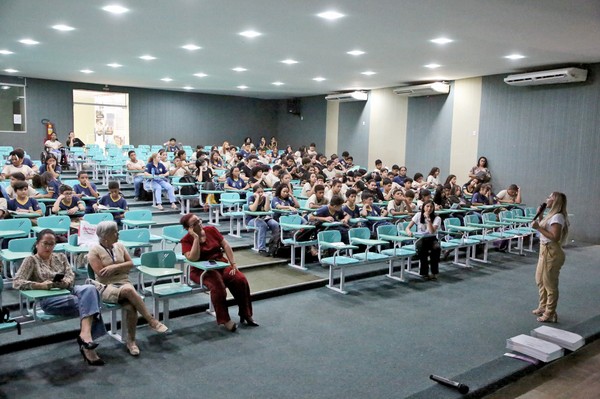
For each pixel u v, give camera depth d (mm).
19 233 5480
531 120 10961
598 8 5875
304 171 11766
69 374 3879
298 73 12070
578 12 6066
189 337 4730
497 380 3945
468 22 6688
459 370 4164
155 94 17078
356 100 15852
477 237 8203
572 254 9047
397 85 14031
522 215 9680
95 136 16250
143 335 4734
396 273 7422
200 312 5453
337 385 3834
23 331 4477
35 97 14805
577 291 6664
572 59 9438
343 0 5836
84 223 5328
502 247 9273
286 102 19234
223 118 18609
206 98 18156
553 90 10523
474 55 9148
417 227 7199
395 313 5609
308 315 5477
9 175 8375
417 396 3627
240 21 7000
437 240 7176
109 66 11703
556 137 10523
